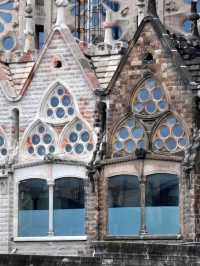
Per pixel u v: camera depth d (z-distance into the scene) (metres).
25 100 60.66
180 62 55.94
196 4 65.06
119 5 71.12
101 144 57.56
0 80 61.56
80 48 60.06
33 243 59.34
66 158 58.97
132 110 56.97
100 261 40.62
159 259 42.06
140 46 57.00
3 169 60.62
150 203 55.84
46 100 60.22
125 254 42.78
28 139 60.50
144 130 56.47
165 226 55.38
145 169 56.00
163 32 56.62
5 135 61.03
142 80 56.78
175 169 55.28
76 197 58.56
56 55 60.09
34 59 62.41
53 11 72.44
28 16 65.88
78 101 59.19
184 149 55.12
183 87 55.56
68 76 59.62
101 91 57.94
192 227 54.09
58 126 59.72
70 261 40.03
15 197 60.22
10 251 59.84
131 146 56.81
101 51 60.78
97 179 57.41
